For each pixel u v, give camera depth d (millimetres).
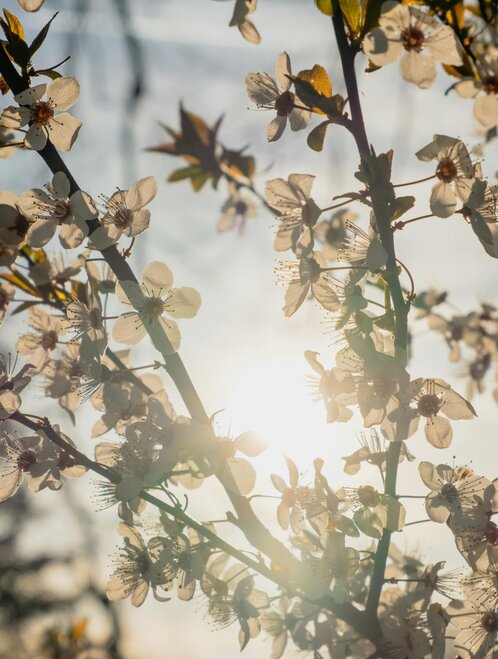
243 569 349
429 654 339
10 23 340
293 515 338
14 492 357
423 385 329
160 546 340
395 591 355
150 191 340
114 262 341
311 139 312
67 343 366
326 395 333
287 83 338
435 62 322
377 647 332
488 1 364
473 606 336
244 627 346
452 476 334
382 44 310
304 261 334
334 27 310
